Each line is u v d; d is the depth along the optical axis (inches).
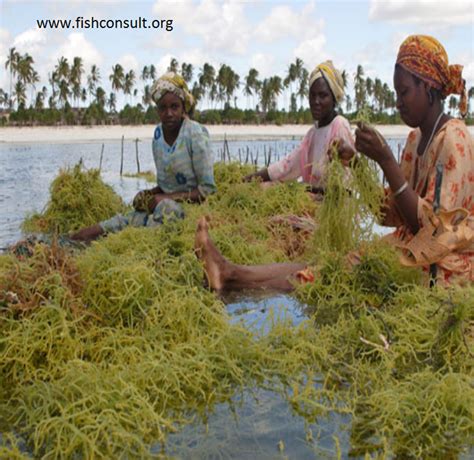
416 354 120.1
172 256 162.2
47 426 91.0
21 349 109.7
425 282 146.3
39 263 123.6
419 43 146.0
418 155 152.2
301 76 3634.4
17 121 2721.5
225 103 3737.7
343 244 157.9
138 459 85.8
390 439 91.6
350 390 106.6
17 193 371.2
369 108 143.7
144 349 116.1
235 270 161.6
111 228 224.2
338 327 130.1
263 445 89.9
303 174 254.8
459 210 137.2
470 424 93.3
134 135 2261.3
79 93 3496.6
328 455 87.4
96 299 124.5
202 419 97.5
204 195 237.5
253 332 127.9
